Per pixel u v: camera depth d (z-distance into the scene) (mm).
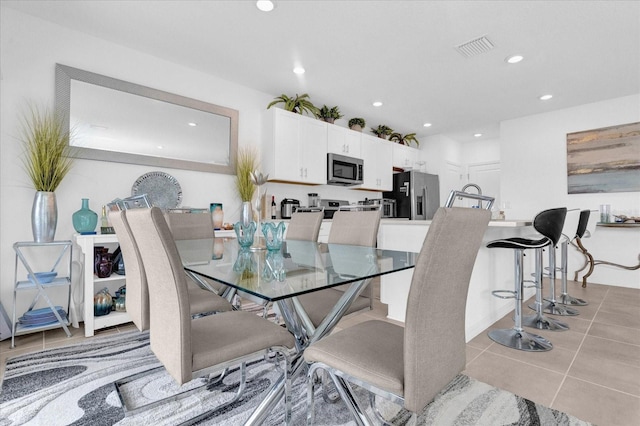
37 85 2572
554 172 4555
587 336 2408
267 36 2785
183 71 3357
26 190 2533
